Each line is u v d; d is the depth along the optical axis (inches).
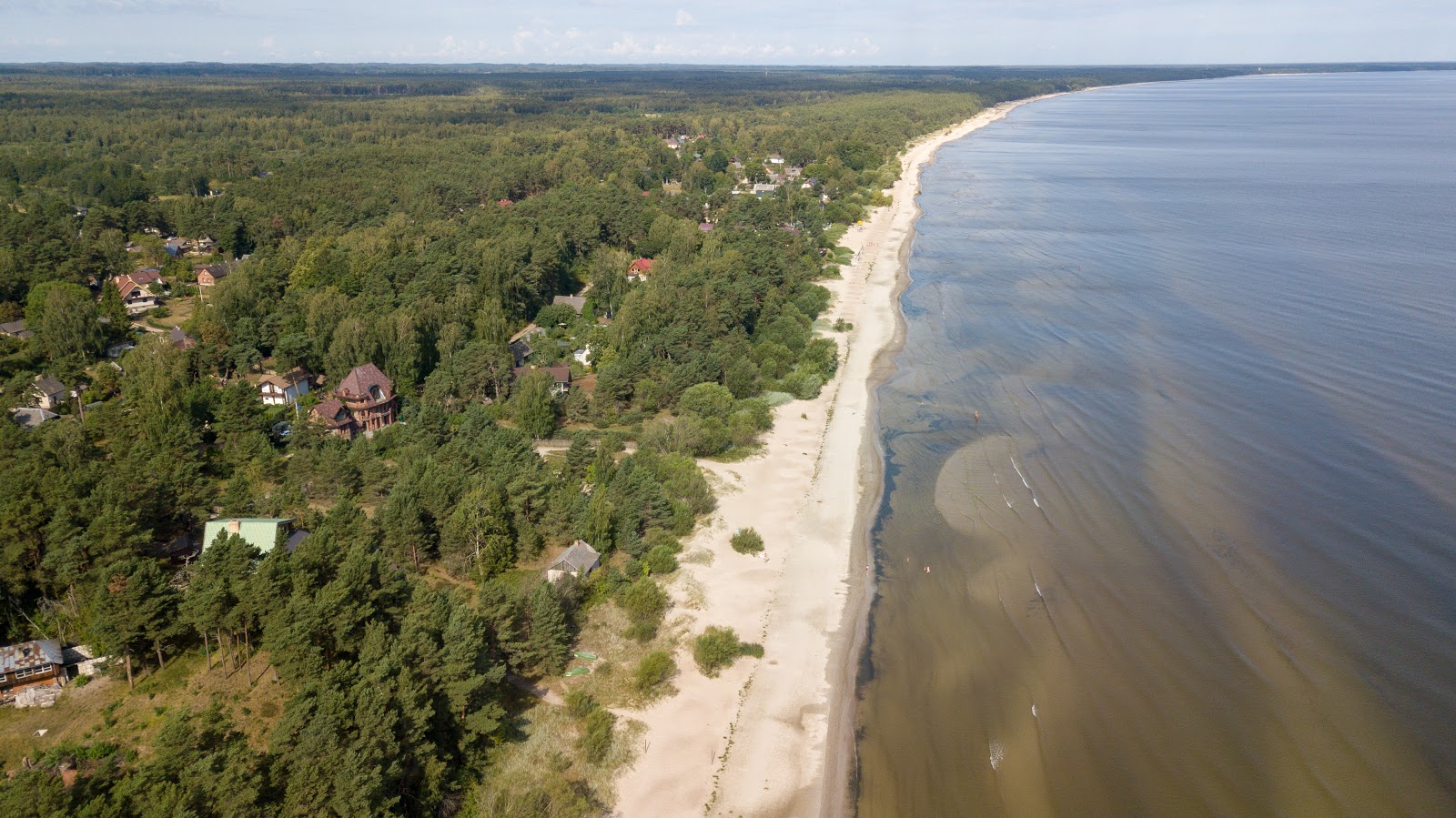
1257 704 2657.5
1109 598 3203.7
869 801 2442.2
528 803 2284.7
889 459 4402.1
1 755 2369.6
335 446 3969.0
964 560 3521.2
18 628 2856.8
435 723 2415.1
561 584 3110.2
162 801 1973.4
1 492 3097.9
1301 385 4904.0
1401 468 3951.8
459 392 4975.4
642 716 2711.6
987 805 2407.7
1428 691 2657.5
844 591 3363.7
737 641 3056.1
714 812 2396.7
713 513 3882.9
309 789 2047.2
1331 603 3070.9
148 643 2726.4
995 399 5044.3
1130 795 2385.6
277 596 2689.5
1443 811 2268.7
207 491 3565.5
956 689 2834.6
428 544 3351.4
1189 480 3956.7
